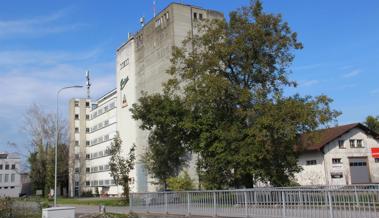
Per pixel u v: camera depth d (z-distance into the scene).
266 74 31.45
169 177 45.69
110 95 87.94
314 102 27.23
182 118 32.44
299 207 15.12
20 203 28.28
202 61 31.20
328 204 14.09
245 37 30.52
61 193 96.25
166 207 22.81
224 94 29.56
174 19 63.09
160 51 66.12
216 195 19.30
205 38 31.33
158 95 35.62
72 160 95.94
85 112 101.94
